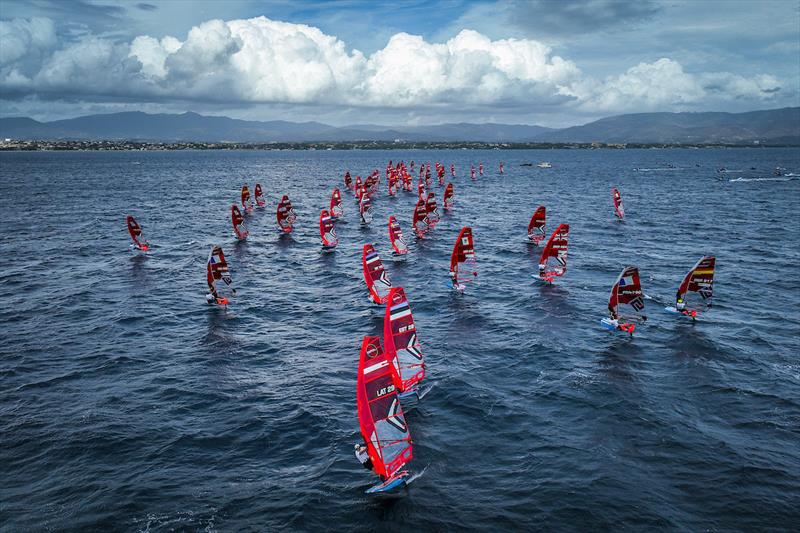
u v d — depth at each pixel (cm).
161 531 1939
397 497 2114
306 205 11956
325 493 2147
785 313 4241
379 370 2198
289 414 2791
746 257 6216
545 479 2212
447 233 8125
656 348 3578
